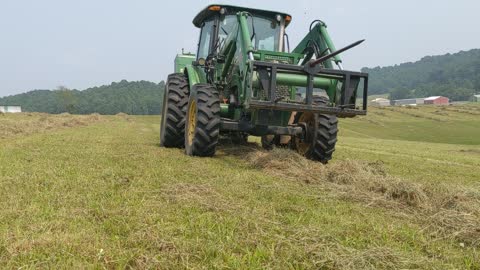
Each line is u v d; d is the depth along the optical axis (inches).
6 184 155.3
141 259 89.0
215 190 157.6
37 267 84.0
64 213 119.9
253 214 126.6
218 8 284.4
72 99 3225.9
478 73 7066.9
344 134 1461.6
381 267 91.2
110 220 115.3
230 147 316.2
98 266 85.4
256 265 88.7
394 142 971.9
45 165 201.3
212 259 91.8
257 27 283.9
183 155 266.2
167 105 312.5
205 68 301.6
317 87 242.4
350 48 199.6
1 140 378.3
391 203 156.3
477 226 125.4
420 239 114.3
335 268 88.8
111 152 267.0
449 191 163.6
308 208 140.3
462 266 96.8
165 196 144.8
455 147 888.9
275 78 211.8
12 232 101.8
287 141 300.4
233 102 266.5
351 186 178.5
